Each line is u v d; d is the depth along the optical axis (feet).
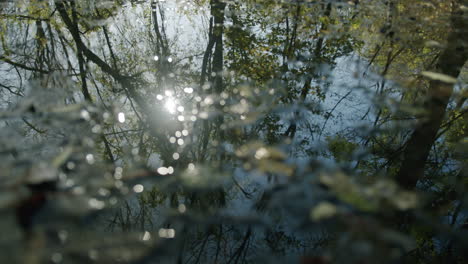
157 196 18.37
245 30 26.68
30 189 5.92
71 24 30.73
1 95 25.13
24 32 31.68
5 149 8.79
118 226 16.47
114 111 21.70
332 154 21.57
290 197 6.49
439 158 23.62
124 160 19.40
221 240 16.52
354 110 25.58
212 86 22.93
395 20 19.95
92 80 28.89
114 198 6.95
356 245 5.29
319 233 15.26
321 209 5.61
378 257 5.13
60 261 5.19
